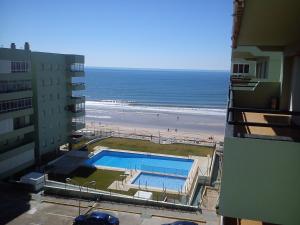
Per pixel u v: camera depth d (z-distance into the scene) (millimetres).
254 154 6562
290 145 6383
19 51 45812
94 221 30641
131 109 145875
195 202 41094
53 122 57656
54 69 57094
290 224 6570
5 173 43250
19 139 47750
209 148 67125
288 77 13188
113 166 56656
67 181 46656
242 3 6691
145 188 44719
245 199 6723
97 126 98750
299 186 6434
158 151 64438
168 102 182750
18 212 34188
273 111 7258
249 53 23953
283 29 9336
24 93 46750
